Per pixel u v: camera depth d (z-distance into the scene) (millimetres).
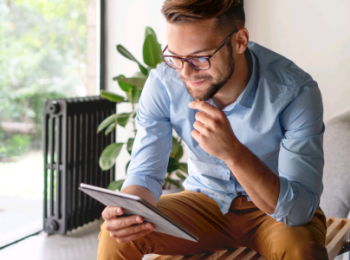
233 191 1307
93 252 2076
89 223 2514
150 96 1310
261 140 1263
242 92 1205
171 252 1248
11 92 6152
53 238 2252
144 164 1268
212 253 1328
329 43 2377
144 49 2232
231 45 1074
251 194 1065
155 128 1308
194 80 1061
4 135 6020
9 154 5848
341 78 2375
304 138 1154
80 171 2342
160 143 1302
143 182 1225
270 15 2490
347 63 2348
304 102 1171
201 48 1014
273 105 1191
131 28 2719
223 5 1008
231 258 1272
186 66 1039
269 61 1244
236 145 1014
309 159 1135
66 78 6254
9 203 2959
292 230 1125
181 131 1332
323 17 2371
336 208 1884
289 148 1161
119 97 2316
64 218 2236
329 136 1978
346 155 1902
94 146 2445
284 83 1192
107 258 1114
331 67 2391
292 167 1133
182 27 1006
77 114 2256
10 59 6125
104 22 2775
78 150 2293
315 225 1165
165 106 1310
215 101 1257
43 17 6098
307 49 2432
